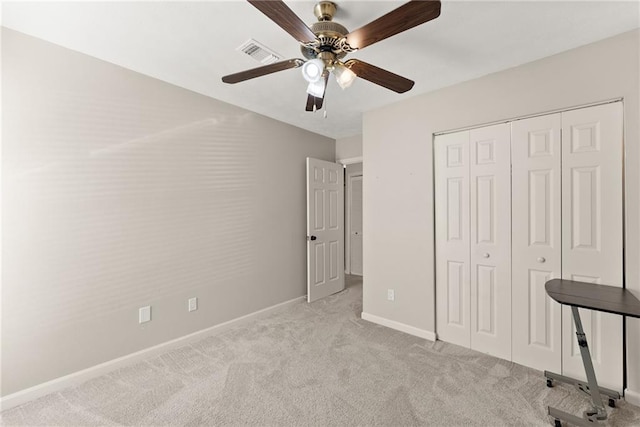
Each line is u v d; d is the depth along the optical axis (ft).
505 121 7.38
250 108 9.95
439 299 8.59
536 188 6.95
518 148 7.18
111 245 6.97
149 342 7.61
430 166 8.59
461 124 7.98
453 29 5.65
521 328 7.20
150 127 7.63
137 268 7.41
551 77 6.64
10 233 5.72
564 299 5.16
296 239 11.90
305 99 9.12
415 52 6.48
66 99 6.33
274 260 10.98
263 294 10.57
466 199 8.05
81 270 6.55
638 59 5.68
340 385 6.35
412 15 3.90
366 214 10.18
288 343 8.36
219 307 9.20
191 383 6.43
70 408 5.65
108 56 6.66
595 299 5.15
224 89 8.41
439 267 8.57
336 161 14.08
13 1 4.84
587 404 5.69
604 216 6.11
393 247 9.46
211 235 9.00
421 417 5.38
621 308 4.70
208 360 7.43
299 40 4.69
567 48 6.35
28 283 5.90
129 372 6.89
